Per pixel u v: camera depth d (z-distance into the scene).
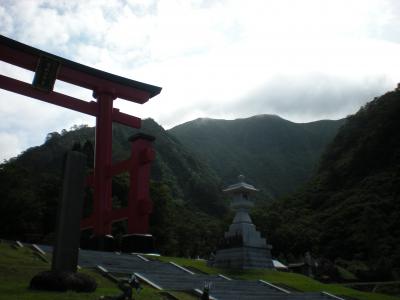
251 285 22.16
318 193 98.44
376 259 63.22
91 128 106.75
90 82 30.84
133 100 33.25
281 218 78.56
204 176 129.88
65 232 14.48
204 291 15.60
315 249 70.50
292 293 21.48
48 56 28.31
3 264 17.30
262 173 174.00
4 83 27.41
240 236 29.44
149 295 15.13
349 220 77.38
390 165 89.50
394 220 71.62
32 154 84.75
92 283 14.26
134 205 28.83
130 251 27.98
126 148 107.75
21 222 44.56
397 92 106.56
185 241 62.81
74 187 15.07
